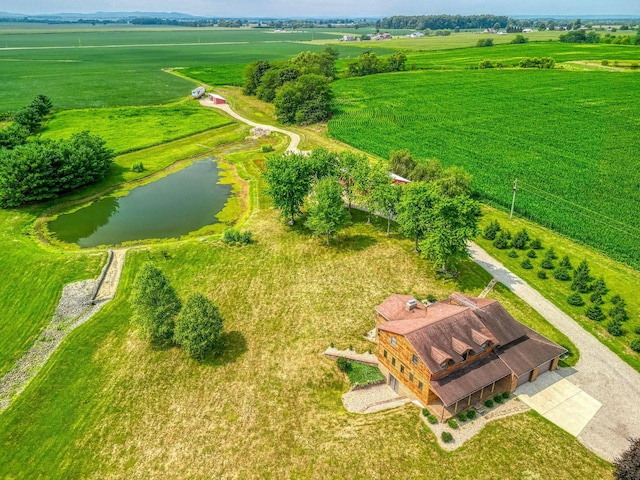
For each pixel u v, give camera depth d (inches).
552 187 3730.3
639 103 6166.3
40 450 1738.4
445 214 2529.5
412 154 4576.8
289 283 2655.0
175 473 1615.4
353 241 3080.7
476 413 1772.9
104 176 4350.4
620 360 2039.9
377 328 1950.1
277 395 1904.5
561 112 5925.2
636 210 3341.5
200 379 2006.6
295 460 1624.0
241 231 3262.8
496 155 4512.8
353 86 7687.0
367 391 1924.2
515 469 1553.9
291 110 6122.1
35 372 2112.5
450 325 1822.1
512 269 2741.1
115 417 1851.6
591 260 2795.3
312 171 3376.0
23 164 3627.0
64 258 2940.5
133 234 3358.8
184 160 4909.0
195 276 2755.9
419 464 1579.7
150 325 2107.5
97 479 1619.1
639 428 1713.8
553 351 1913.1
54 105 6801.2
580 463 1572.3
